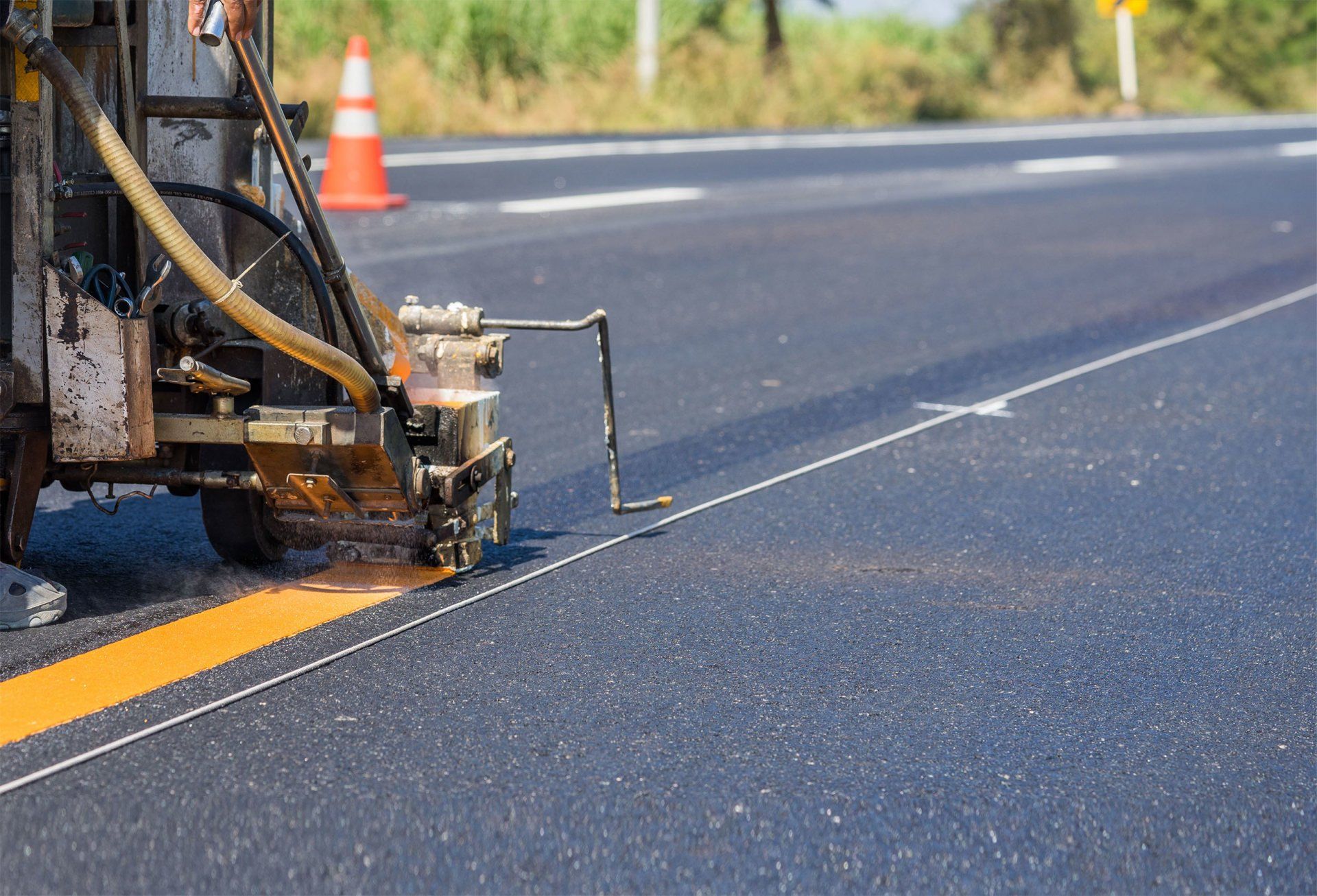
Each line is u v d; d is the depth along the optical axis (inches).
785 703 151.6
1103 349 373.1
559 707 147.8
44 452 166.2
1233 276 499.2
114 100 167.9
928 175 805.2
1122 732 147.6
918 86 1357.0
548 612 176.7
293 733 139.3
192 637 163.0
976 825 127.0
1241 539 219.5
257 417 165.9
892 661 164.9
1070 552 210.4
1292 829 128.7
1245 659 170.1
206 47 167.8
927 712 150.6
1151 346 378.3
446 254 466.3
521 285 426.3
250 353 178.4
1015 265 510.9
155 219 141.2
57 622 166.1
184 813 123.5
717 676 158.1
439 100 960.9
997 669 163.8
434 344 191.6
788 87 1224.8
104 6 165.2
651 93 1098.7
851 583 193.0
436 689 151.1
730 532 215.0
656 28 1119.6
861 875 118.7
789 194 688.4
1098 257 532.7
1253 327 409.4
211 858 117.1
